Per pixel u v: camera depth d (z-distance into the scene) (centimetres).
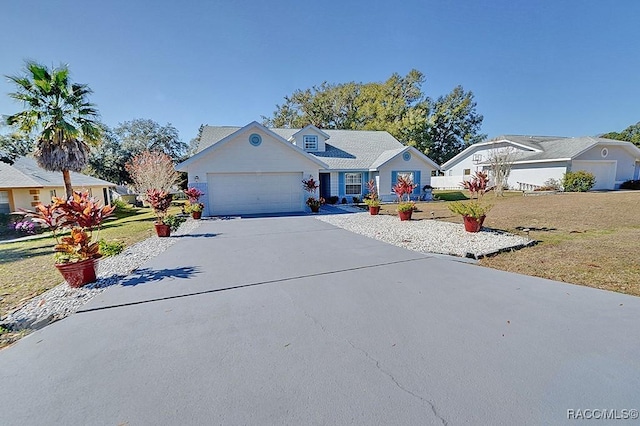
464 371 237
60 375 245
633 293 390
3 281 522
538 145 2364
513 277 470
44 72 1188
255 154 1459
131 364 258
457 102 3891
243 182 1466
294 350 274
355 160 2020
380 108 3272
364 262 575
